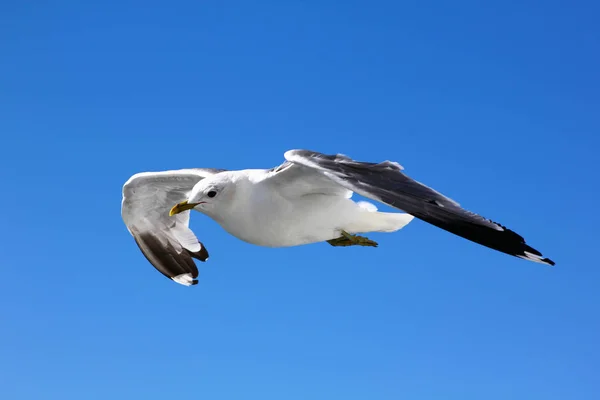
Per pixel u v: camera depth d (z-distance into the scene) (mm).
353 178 5961
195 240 9305
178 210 7121
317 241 7418
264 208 7035
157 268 9305
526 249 5148
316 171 6559
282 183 6969
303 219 7129
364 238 7434
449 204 5566
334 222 7227
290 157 6359
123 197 8820
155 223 9211
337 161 6312
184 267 9297
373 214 7344
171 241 9312
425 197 5652
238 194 7059
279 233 7176
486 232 5250
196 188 7145
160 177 8547
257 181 7055
